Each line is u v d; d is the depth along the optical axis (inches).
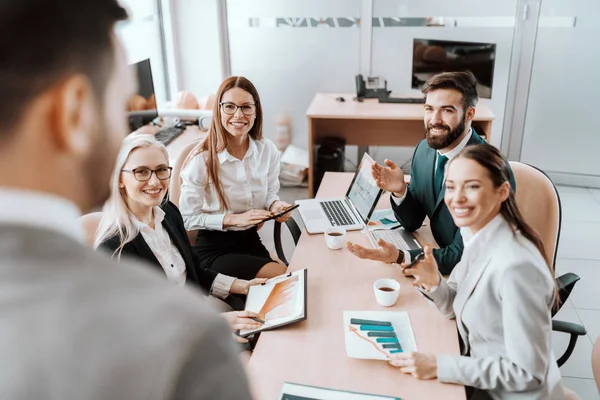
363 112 159.8
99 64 14.5
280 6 186.2
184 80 197.2
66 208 14.5
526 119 184.2
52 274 13.4
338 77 192.2
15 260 13.0
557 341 106.7
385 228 89.4
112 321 13.5
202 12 187.3
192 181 93.4
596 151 180.1
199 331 14.0
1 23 12.7
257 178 98.9
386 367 55.2
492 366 52.4
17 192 13.7
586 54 171.6
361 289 69.9
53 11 13.3
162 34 190.9
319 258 78.9
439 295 61.4
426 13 180.1
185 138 141.7
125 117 16.2
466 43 157.2
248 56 193.9
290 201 173.2
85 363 12.9
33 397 12.3
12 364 12.3
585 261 136.4
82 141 14.5
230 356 14.6
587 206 169.6
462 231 59.8
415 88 171.9
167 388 13.4
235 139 95.3
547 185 79.5
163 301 14.3
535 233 55.6
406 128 170.7
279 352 57.7
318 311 65.1
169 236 76.4
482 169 54.2
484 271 55.5
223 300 79.6
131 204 70.6
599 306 117.7
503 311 52.9
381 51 187.0
